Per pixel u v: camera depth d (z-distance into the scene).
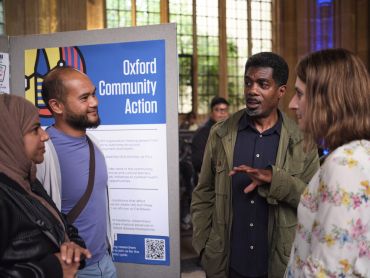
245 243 2.10
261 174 1.93
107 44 2.41
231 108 13.07
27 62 2.50
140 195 2.42
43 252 1.36
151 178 2.40
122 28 2.38
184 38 12.34
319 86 1.29
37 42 2.49
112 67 2.41
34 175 1.51
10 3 8.50
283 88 2.11
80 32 2.43
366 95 1.26
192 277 4.52
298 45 12.80
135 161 2.41
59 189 1.96
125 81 2.40
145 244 2.44
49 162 1.95
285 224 2.02
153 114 2.37
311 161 2.10
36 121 1.47
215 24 12.74
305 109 1.35
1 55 2.49
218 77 12.84
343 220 1.15
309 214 1.30
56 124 2.02
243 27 13.09
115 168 2.45
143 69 2.37
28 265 1.28
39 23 8.20
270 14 13.34
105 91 2.43
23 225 1.32
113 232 2.47
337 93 1.26
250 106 2.08
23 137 1.43
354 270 1.15
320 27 12.67
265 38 13.34
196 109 12.52
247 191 1.97
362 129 1.24
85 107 1.97
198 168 4.97
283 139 2.10
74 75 1.97
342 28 12.65
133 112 2.40
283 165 2.07
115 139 2.43
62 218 1.61
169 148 2.36
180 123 10.74
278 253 2.02
